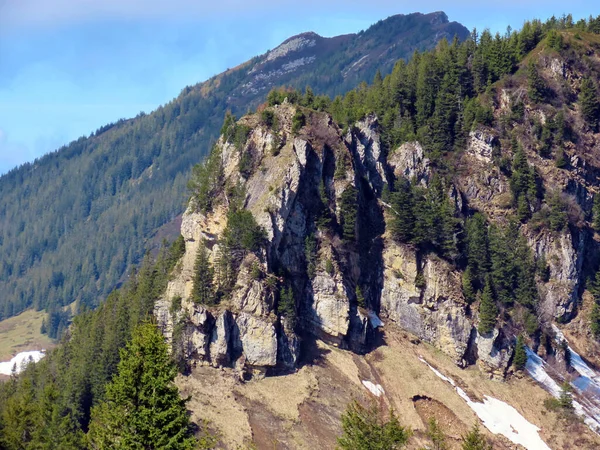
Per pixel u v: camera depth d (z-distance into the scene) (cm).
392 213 15175
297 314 13388
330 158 14638
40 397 12850
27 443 9688
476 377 13950
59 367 14650
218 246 13188
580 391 14250
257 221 13312
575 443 12925
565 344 14962
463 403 13088
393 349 13900
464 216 16275
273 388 12262
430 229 14725
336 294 13675
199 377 12150
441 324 14275
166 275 13662
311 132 14562
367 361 13538
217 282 12838
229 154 14225
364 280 14562
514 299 15112
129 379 6281
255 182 13850
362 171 15462
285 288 13112
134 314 13225
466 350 14175
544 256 16212
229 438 10969
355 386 12731
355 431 7362
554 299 15888
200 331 12344
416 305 14438
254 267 12825
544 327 15212
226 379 12194
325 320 13512
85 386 12662
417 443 11938
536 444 12725
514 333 14450
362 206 14950
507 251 15375
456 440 12306
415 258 14575
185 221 13762
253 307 12638
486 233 15388
